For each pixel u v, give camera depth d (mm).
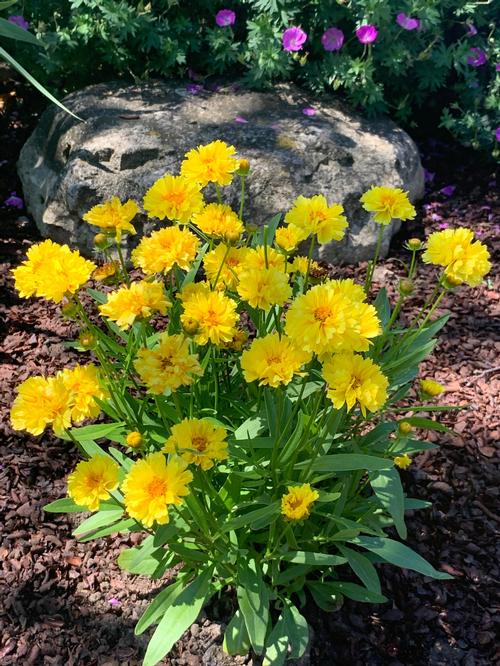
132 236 3777
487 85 5180
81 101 4219
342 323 1574
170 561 2133
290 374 1667
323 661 2217
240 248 2152
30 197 4109
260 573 2068
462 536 2607
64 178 3805
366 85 4395
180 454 1683
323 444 2021
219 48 4543
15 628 2260
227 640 2066
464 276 2002
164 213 2049
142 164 3822
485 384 3289
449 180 4859
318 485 2338
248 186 3844
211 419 2127
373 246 3984
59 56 4438
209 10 4703
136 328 2383
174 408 2209
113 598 2354
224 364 2375
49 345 3273
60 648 2221
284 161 3922
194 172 2082
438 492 2760
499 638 2311
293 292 2381
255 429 2117
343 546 2195
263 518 1952
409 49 4707
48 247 1878
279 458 2002
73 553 2480
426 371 3355
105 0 4195
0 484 2666
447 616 2359
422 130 5363
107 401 2148
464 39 5094
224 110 4266
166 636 1947
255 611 1955
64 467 2764
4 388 3025
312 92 4660
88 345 1968
